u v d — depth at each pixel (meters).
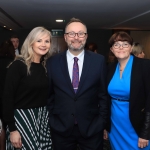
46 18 6.40
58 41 9.64
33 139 1.76
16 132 1.71
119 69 1.89
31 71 1.74
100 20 6.79
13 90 1.69
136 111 1.78
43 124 1.86
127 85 1.78
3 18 6.17
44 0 4.09
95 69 1.84
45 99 1.86
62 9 4.97
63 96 1.83
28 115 1.74
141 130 1.76
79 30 1.79
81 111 1.81
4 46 2.58
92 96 1.85
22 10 5.10
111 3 4.30
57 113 1.86
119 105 1.86
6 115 1.69
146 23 7.39
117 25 8.09
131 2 4.20
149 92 1.71
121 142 1.92
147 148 1.87
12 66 1.71
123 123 1.86
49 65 1.90
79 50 1.82
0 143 2.12
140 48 2.84
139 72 1.75
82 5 4.53
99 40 9.77
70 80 1.82
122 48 1.78
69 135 1.86
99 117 1.91
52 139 1.98
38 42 1.74
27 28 9.07
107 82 1.93
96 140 1.93
